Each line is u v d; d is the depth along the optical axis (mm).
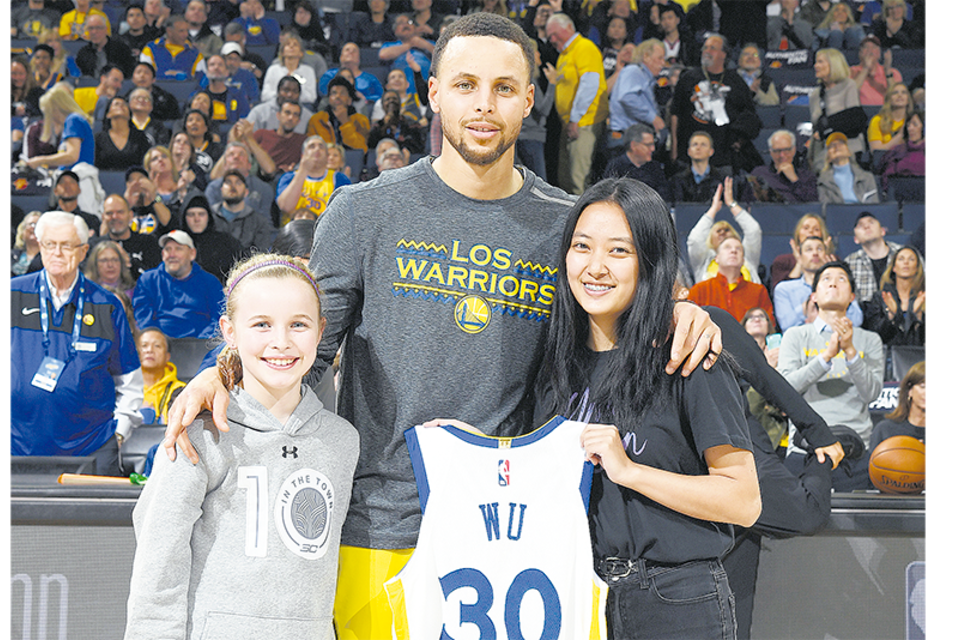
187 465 1332
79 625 1776
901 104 5586
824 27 6504
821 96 5824
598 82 5125
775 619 1848
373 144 5406
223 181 4672
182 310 4191
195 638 1305
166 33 6020
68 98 5012
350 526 1516
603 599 1411
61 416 3346
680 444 1443
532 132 4922
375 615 1479
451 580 1446
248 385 1436
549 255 1544
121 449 3182
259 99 5668
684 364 1438
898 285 4406
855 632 1862
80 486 1819
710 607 1390
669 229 1452
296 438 1424
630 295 1449
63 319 3430
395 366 1498
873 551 1875
